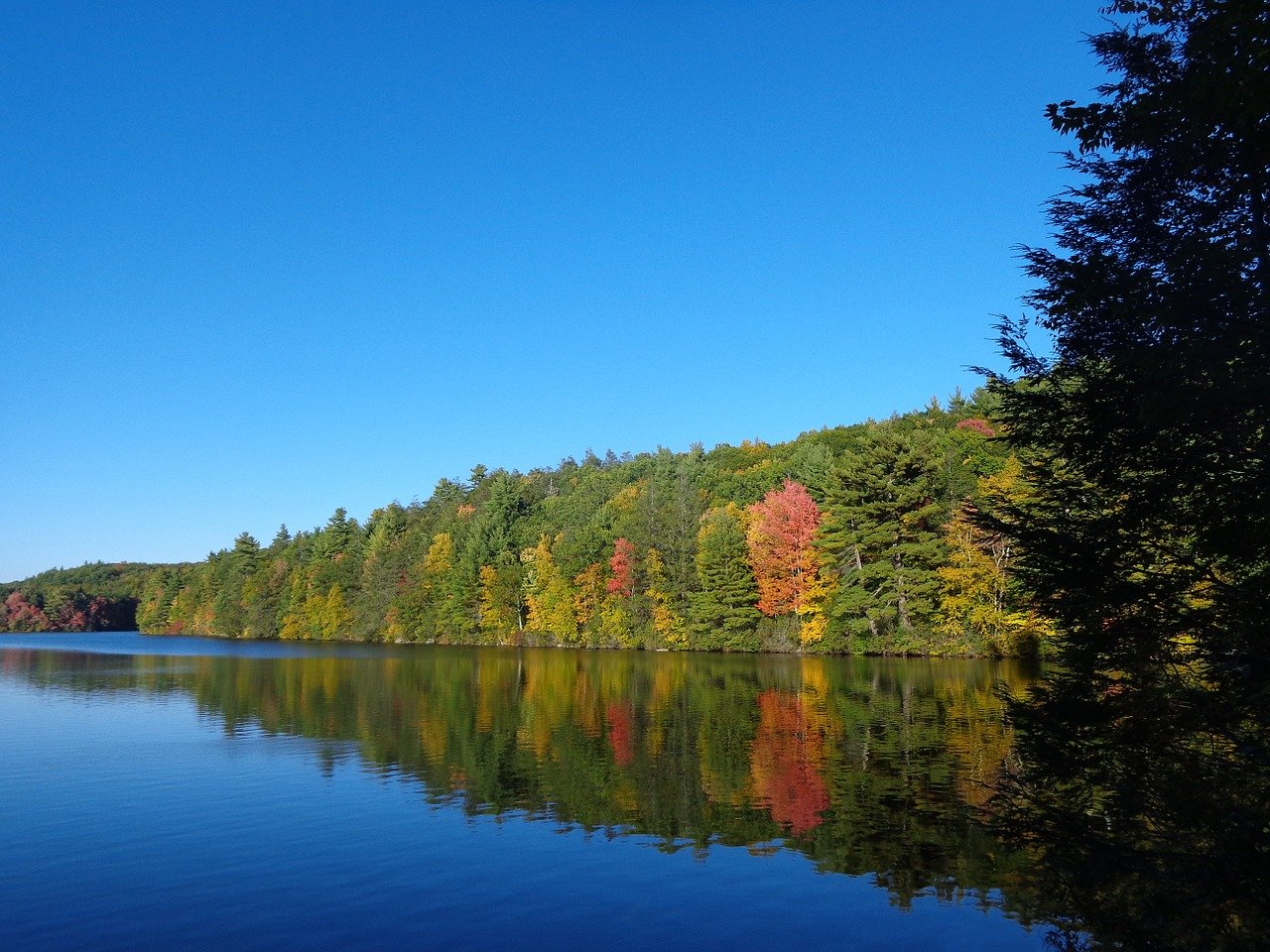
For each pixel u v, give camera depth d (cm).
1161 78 977
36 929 1209
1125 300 898
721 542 6856
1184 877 885
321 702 3831
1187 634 951
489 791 1984
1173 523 950
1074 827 1026
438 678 4997
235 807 1856
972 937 1148
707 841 1579
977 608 5097
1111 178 1050
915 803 1817
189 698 4053
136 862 1491
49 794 1988
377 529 11912
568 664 5981
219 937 1180
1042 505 1118
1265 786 847
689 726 2911
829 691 3800
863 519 5750
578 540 8400
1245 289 799
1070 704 1035
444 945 1148
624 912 1249
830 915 1227
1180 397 808
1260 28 670
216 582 13838
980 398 6625
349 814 1791
